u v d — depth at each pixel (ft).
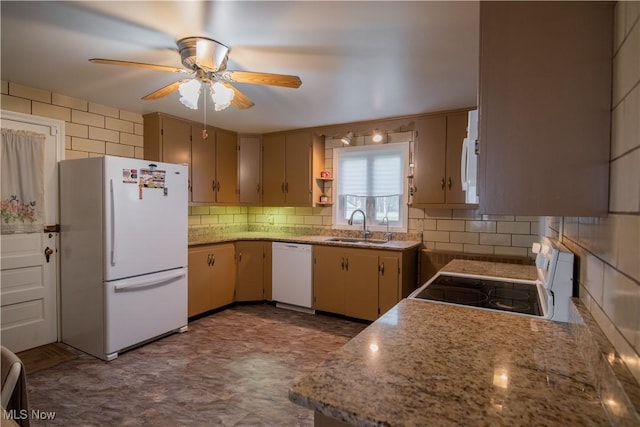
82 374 8.01
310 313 12.70
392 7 5.33
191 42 6.27
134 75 8.27
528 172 3.18
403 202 12.92
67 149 10.01
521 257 10.57
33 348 9.42
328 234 14.42
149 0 5.17
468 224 11.80
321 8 5.34
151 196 9.67
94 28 6.04
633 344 2.26
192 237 13.60
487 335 3.74
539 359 3.17
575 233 4.31
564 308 4.17
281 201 14.44
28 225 9.30
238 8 5.38
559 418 2.30
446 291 5.67
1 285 8.91
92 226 8.90
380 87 8.89
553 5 3.12
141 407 6.71
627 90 2.56
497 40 3.25
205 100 9.99
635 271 2.27
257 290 13.75
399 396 2.53
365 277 11.49
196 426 6.17
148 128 11.79
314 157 13.79
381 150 13.32
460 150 10.85
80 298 9.27
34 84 8.95
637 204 2.28
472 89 9.01
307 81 8.47
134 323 9.29
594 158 3.01
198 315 12.02
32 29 6.07
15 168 9.04
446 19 5.66
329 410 2.41
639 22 2.34
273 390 7.36
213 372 8.13
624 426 2.03
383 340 3.59
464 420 2.26
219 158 13.79
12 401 3.69
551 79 3.11
